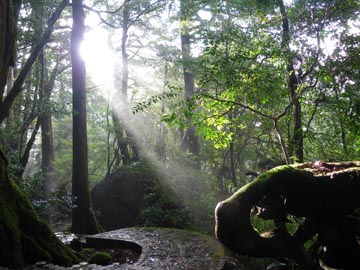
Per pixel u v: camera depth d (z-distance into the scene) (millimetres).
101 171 20062
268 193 2967
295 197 3055
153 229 8438
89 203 9766
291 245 3088
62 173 17969
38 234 5262
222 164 12617
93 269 5078
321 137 8375
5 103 7691
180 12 11719
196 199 10820
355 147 8117
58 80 18703
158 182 11273
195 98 6367
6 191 5238
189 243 7004
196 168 12688
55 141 22516
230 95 6680
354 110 5688
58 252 5270
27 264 4793
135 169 12000
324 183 2992
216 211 2629
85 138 10031
